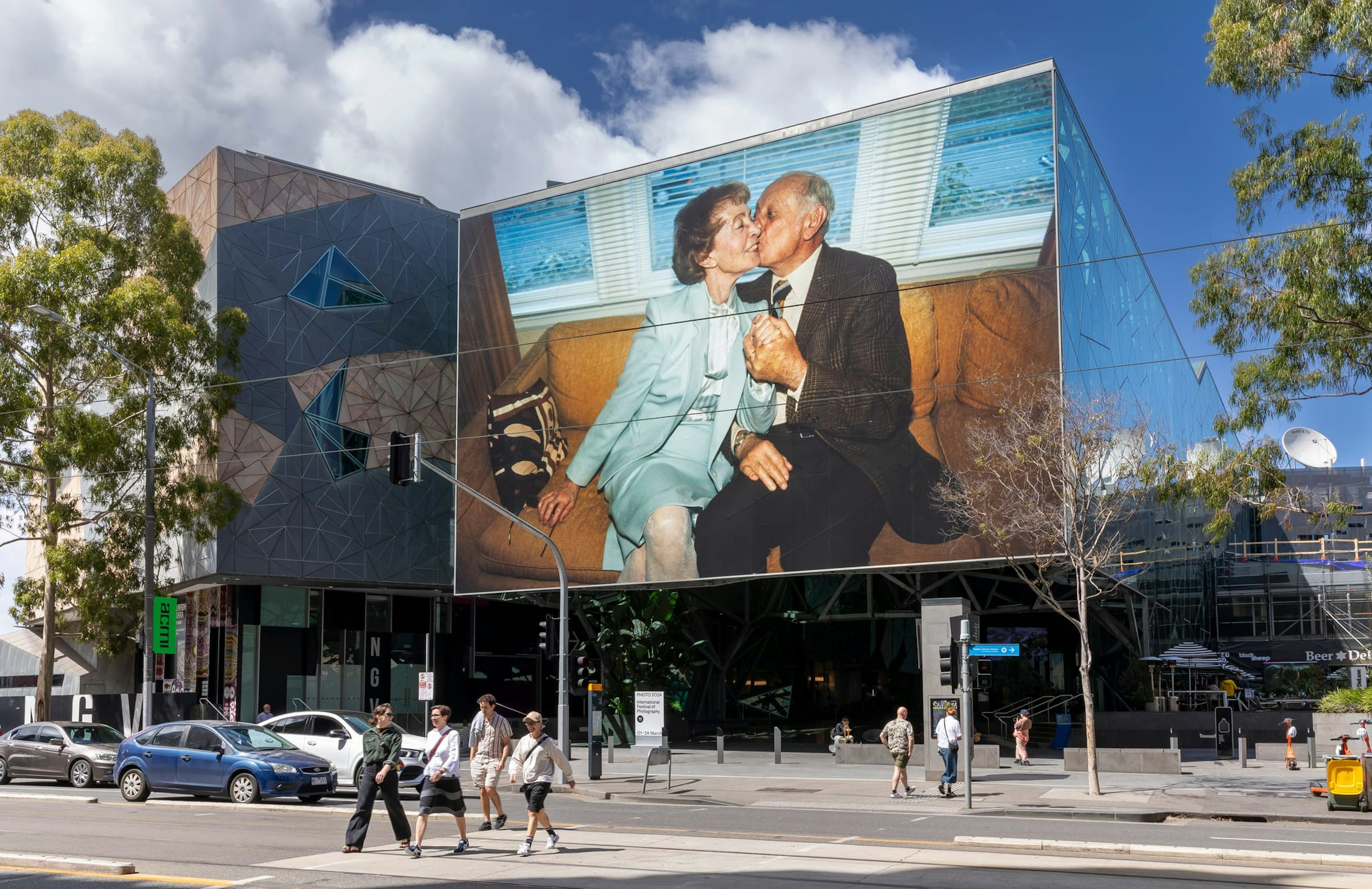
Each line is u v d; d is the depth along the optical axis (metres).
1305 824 19.66
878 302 40.69
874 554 39.38
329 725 25.39
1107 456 29.11
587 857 14.15
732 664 55.56
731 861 13.73
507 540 47.88
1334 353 21.47
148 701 29.44
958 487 37.75
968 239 39.31
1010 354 37.81
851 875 12.60
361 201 54.78
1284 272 21.69
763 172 44.12
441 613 58.22
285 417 50.81
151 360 39.69
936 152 40.50
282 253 51.66
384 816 19.45
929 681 29.03
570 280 48.03
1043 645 50.59
